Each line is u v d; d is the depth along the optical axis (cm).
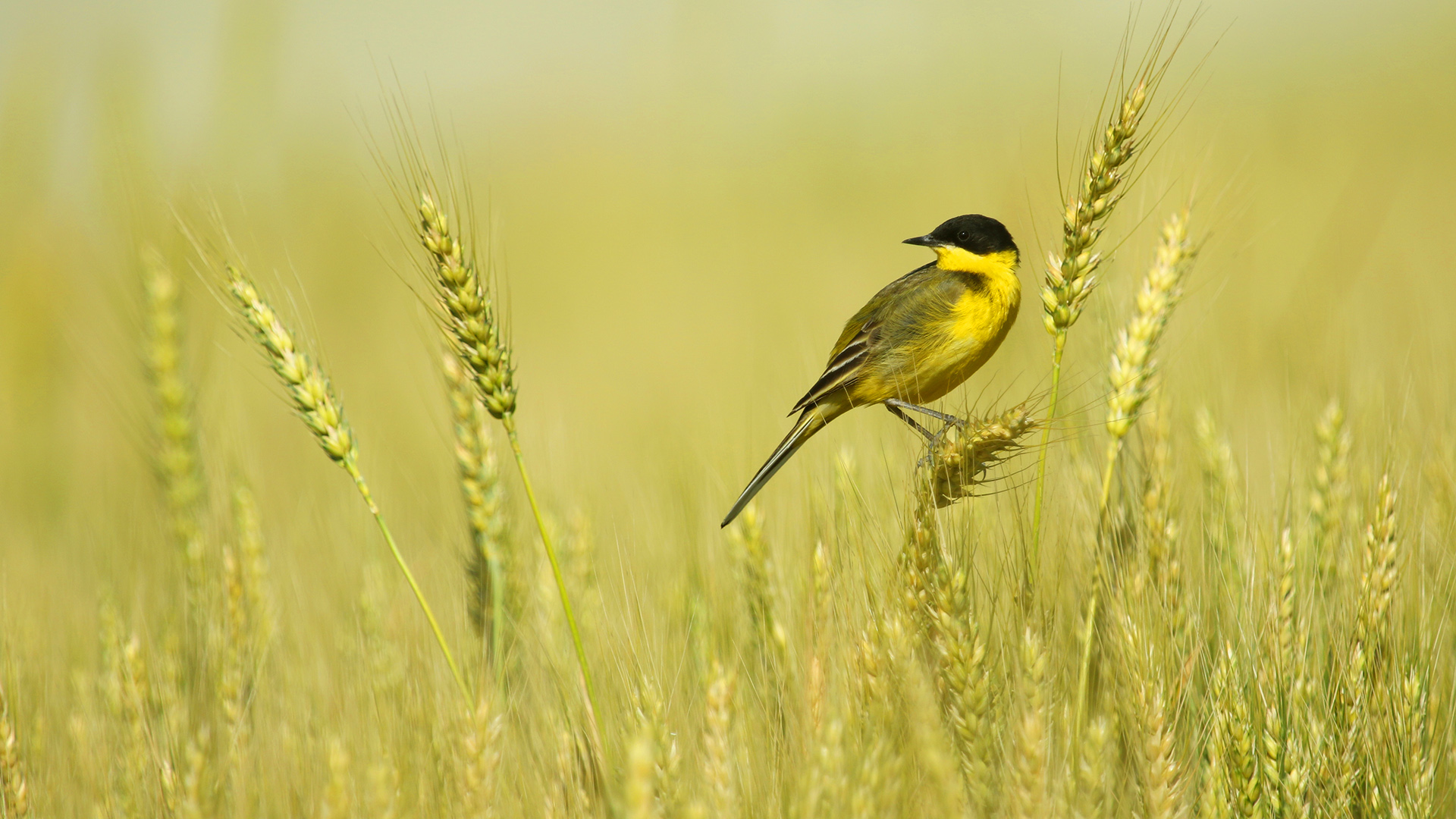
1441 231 2303
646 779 507
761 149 3644
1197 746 745
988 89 3272
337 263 2300
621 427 1748
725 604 984
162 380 1160
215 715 887
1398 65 3903
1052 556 855
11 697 863
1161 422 949
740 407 1512
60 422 1761
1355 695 734
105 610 968
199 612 1008
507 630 950
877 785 624
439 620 984
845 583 786
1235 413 1195
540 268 3309
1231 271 1653
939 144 3453
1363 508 905
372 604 998
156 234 1173
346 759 649
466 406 913
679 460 1262
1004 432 728
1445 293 1753
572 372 2339
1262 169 2770
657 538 1120
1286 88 3712
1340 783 710
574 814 726
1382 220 1939
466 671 871
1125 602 773
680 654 890
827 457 987
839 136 3588
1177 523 873
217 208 796
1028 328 1427
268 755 809
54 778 847
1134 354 785
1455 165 2805
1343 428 953
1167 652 756
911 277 1179
